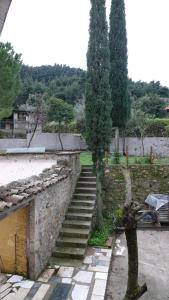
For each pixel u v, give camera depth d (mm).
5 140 23281
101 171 10859
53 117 23922
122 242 9188
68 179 9727
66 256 7730
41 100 26016
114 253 8328
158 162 13906
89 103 10594
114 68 14289
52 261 7555
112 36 14266
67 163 9922
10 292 6031
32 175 8039
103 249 8391
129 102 14750
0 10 2119
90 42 10562
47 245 7480
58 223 8523
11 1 2107
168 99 38188
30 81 44812
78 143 22656
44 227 7266
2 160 11602
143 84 48688
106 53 10500
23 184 6211
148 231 10172
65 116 23984
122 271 7230
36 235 6695
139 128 19969
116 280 6773
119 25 14133
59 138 22719
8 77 14281
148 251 8477
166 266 7543
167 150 18734
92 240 8750
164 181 11969
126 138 19453
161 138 19531
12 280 6512
